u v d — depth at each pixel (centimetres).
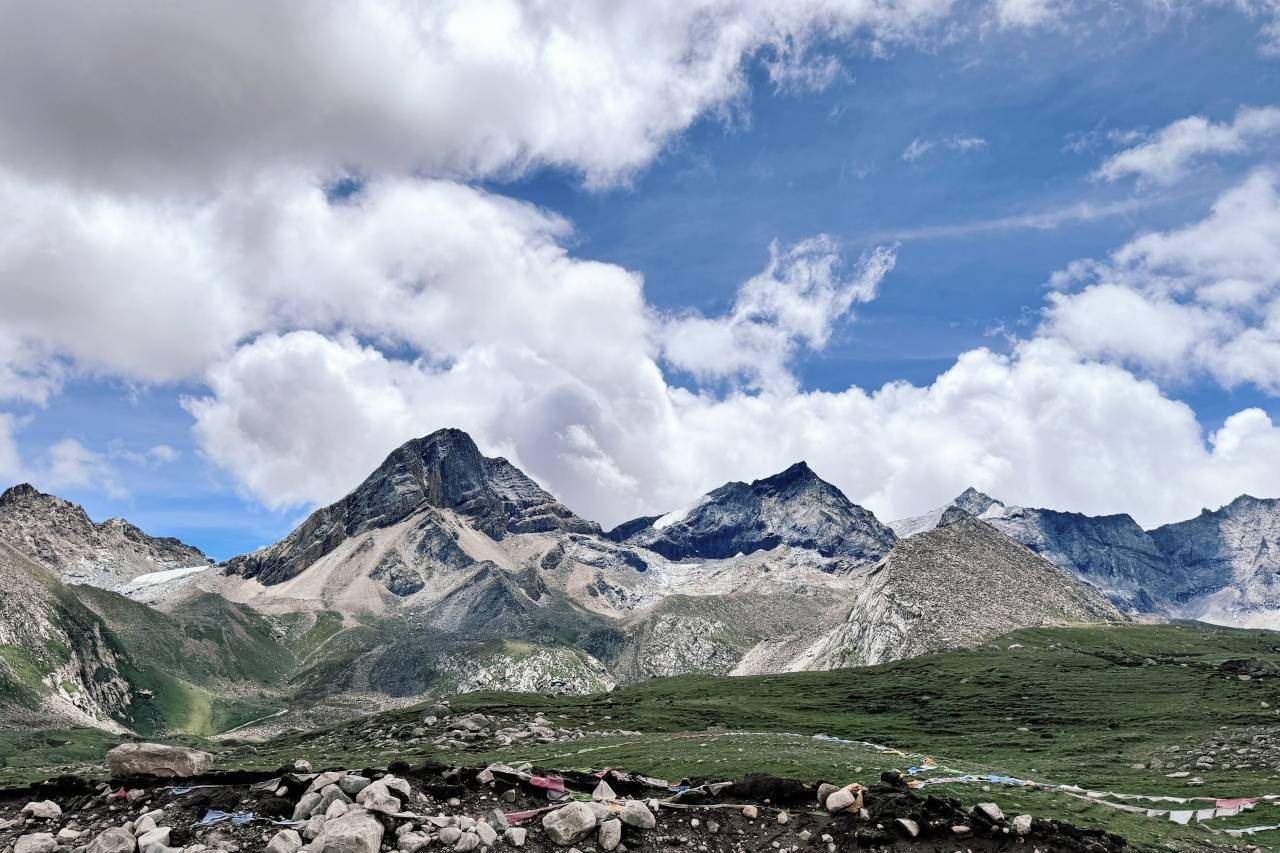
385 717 14538
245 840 3016
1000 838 3519
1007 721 13188
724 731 11744
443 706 14100
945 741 11525
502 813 3303
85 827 3269
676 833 3475
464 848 3025
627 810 3447
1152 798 6034
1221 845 4228
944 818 3588
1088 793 5766
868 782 5334
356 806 3138
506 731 11950
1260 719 11156
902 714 14725
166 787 3559
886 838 3456
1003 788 4994
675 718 13912
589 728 12875
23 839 3116
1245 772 7475
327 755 10725
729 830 3544
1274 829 5159
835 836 3503
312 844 2894
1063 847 3500
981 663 19700
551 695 18688
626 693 19438
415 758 9362
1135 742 10362
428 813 3275
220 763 9638
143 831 3073
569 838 3219
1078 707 13762
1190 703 13125
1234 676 15300
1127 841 3956
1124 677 16438
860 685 18512
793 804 3784
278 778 3525
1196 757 8519
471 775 3672
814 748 8006
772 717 14162
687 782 4188
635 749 8544
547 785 3662
